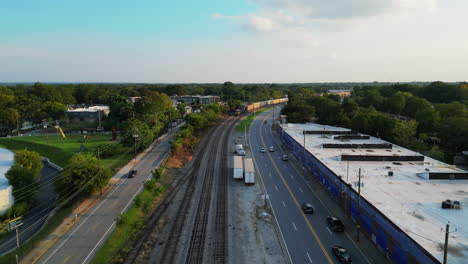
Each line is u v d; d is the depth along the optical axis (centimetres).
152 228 4234
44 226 4456
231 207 4944
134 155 8162
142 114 11825
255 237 3984
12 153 8625
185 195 5488
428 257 2742
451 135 7912
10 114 12269
